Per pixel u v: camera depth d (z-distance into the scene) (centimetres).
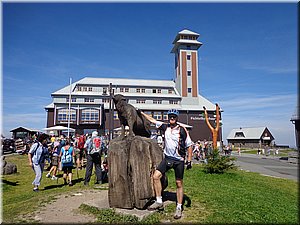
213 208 593
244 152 4838
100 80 5544
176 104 5584
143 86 5641
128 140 619
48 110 4984
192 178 1149
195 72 5800
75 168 1555
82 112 4928
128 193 584
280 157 3272
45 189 938
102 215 552
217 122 1641
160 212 556
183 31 6016
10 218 549
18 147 2831
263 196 764
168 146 533
